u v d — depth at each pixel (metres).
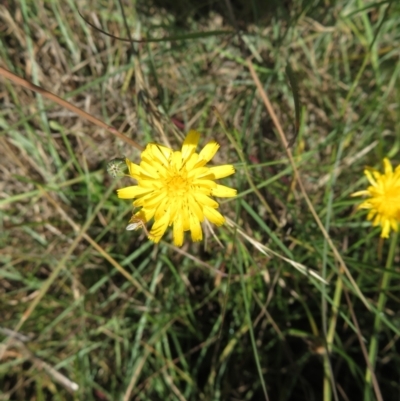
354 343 0.21
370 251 0.21
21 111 0.21
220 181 0.19
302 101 0.22
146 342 0.21
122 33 0.21
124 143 0.20
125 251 0.22
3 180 0.22
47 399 0.22
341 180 0.21
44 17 0.20
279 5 0.19
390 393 0.21
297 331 0.19
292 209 0.19
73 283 0.21
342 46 0.22
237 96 0.21
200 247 0.21
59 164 0.21
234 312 0.20
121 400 0.20
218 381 0.20
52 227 0.22
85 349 0.21
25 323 0.21
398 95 0.21
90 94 0.21
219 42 0.22
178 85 0.22
